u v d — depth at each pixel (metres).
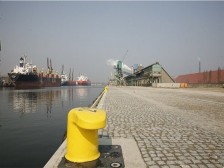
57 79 163.38
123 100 18.00
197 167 3.69
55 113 25.30
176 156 4.22
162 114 9.85
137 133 6.10
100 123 3.59
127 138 5.52
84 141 3.75
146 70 90.25
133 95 25.61
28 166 7.25
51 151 9.20
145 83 92.38
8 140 11.29
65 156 3.91
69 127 3.88
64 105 36.59
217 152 4.48
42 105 35.84
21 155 8.57
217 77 68.81
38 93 69.56
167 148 4.72
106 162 3.75
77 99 52.19
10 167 7.15
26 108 30.94
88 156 3.78
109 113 10.16
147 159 4.04
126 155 4.17
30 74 104.81
